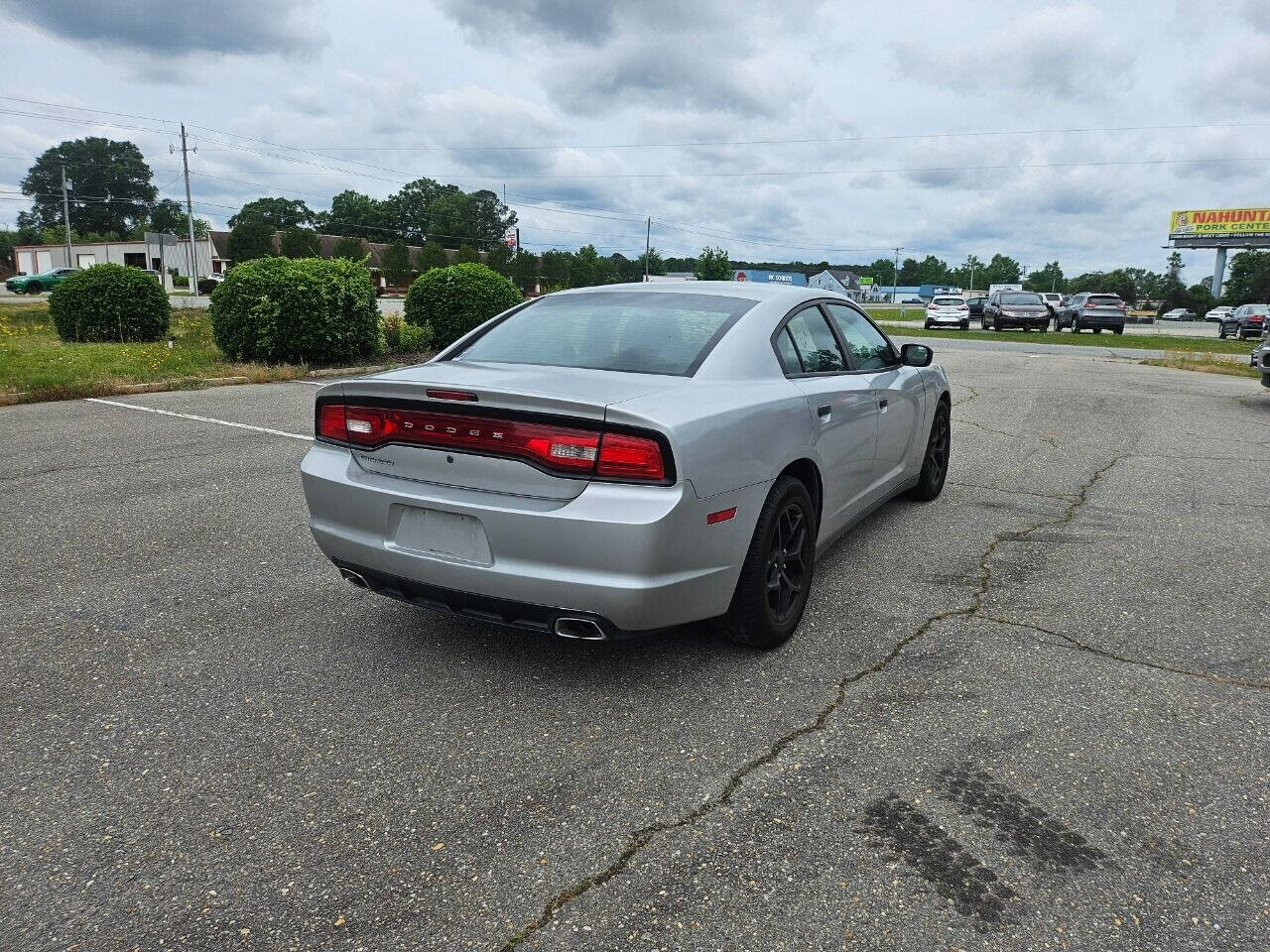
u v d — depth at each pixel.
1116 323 32.16
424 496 2.91
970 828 2.29
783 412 3.27
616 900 2.01
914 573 4.30
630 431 2.67
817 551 3.78
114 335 15.80
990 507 5.62
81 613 3.69
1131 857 2.18
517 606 2.79
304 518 5.10
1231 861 2.17
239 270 12.62
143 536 4.74
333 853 2.18
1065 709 2.93
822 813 2.34
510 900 2.01
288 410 8.94
